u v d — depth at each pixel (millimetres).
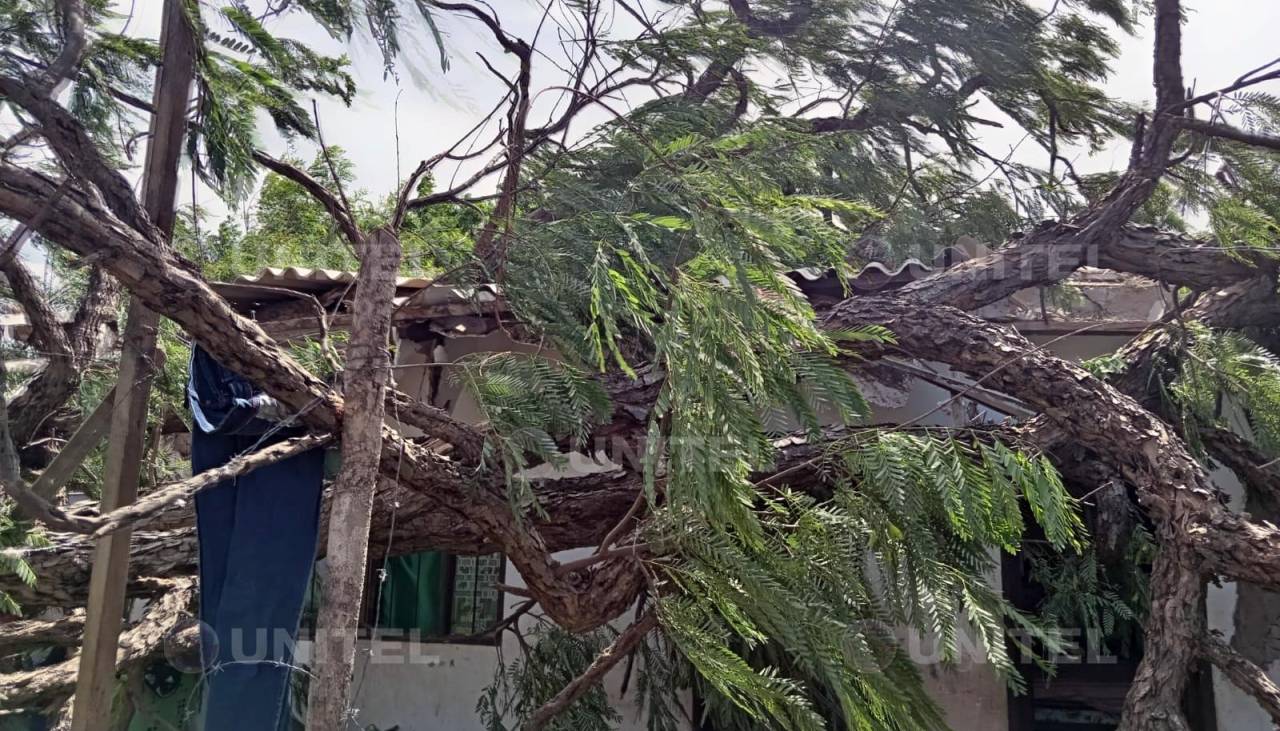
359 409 2930
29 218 2850
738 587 3123
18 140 3262
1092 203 5316
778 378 2957
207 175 3857
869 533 3189
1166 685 3492
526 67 4297
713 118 5098
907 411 5312
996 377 4059
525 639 6055
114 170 3227
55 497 3613
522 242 3646
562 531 4352
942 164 6613
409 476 3527
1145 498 3799
